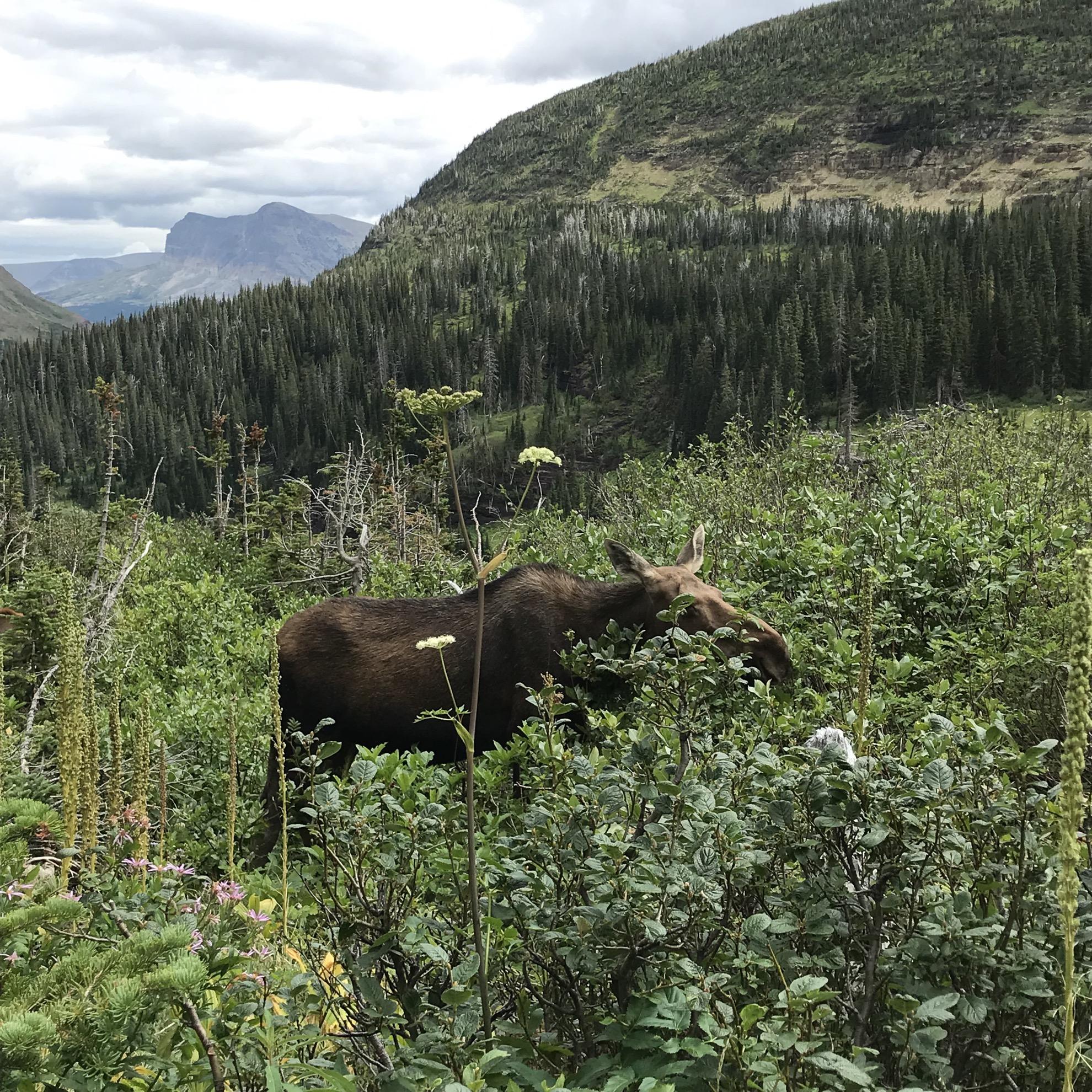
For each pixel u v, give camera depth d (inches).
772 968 125.6
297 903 167.0
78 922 128.3
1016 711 272.7
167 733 331.0
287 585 829.2
